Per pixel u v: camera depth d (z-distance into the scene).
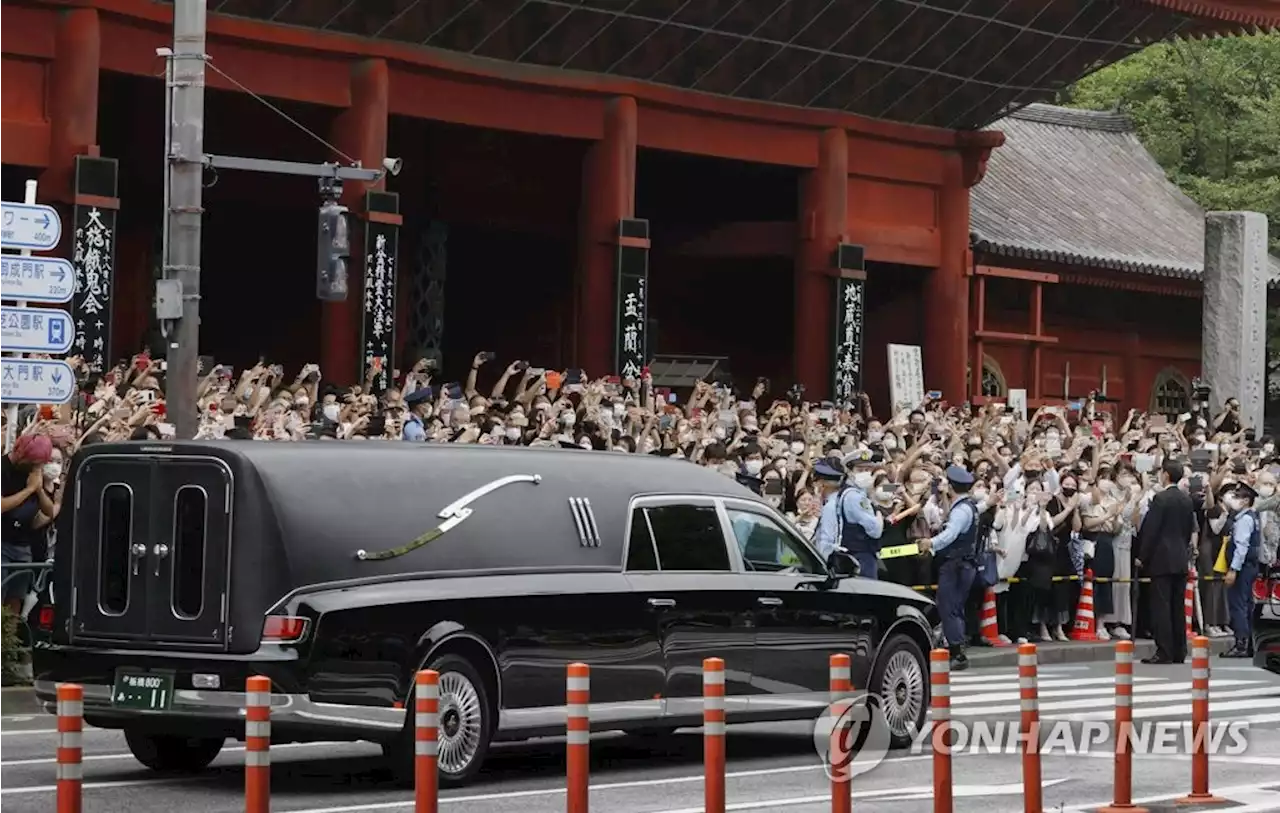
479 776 15.34
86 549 14.70
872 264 45.91
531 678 15.02
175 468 14.41
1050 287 51.59
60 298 21.25
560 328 45.44
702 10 37.41
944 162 44.41
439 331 42.88
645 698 15.66
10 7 30.88
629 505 15.87
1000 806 13.99
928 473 25.78
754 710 16.28
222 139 39.78
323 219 22.14
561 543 15.39
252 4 33.41
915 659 17.53
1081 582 28.41
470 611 14.67
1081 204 53.72
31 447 19.50
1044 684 23.08
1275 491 28.67
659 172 45.78
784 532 16.92
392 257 34.97
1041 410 38.31
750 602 16.30
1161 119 64.25
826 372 42.09
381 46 35.00
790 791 14.69
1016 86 42.94
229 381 27.50
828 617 16.83
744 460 25.59
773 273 47.41
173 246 20.92
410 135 42.25
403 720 14.30
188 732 14.27
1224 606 29.59
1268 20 41.06
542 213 44.31
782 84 40.41
